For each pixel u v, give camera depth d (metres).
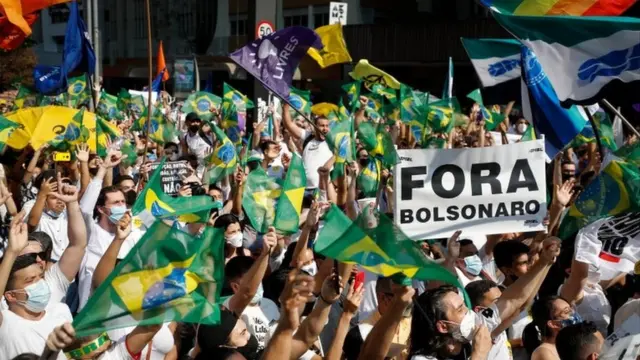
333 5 18.56
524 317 6.96
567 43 7.34
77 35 15.78
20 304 5.45
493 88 11.36
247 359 5.89
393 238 4.59
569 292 6.95
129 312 4.04
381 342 4.96
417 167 7.06
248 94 26.66
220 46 45.72
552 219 7.16
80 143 11.45
